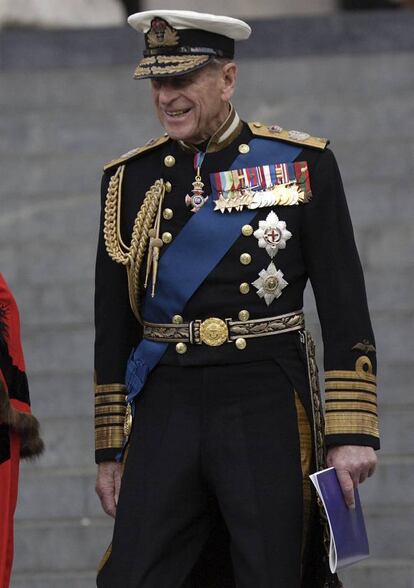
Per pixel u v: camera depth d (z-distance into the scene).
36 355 27.61
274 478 15.83
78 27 42.09
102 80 37.50
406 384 25.92
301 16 40.91
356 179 32.75
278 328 16.09
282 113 35.25
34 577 22.59
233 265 16.08
